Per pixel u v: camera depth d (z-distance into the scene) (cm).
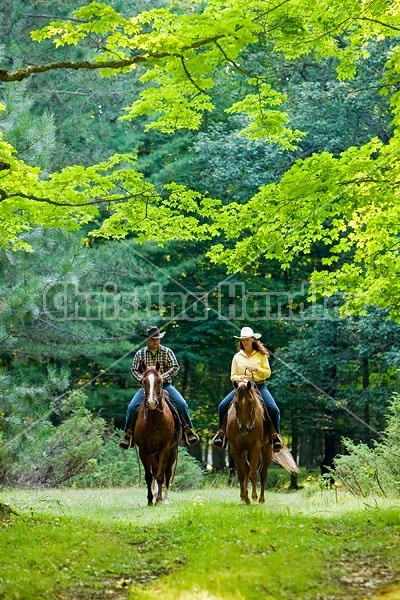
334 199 1311
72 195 1286
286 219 1350
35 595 738
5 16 2530
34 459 2194
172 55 1138
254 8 1226
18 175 1204
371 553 858
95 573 824
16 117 1975
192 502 1424
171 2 2344
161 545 957
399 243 1493
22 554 869
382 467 1688
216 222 1386
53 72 2639
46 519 1104
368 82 2570
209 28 1112
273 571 775
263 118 1382
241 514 1124
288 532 955
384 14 1340
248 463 1352
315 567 791
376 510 1111
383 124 2644
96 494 1916
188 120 1381
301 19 1259
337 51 1435
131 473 2400
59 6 2569
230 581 741
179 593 719
